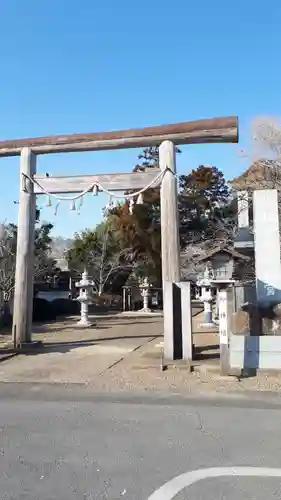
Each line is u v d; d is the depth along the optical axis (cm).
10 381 782
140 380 780
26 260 1134
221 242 1848
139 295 2680
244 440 466
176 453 427
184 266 2280
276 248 955
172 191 1017
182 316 945
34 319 1925
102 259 3081
